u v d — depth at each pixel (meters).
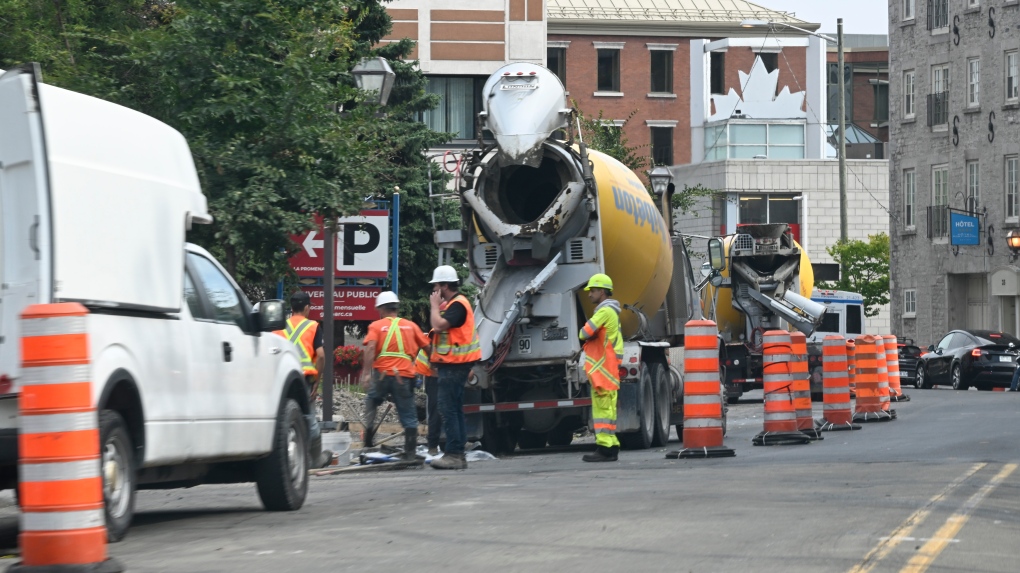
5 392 23.98
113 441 25.38
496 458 52.44
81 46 52.44
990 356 117.81
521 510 31.16
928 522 28.00
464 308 46.28
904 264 170.88
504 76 54.34
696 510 30.41
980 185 159.25
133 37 48.22
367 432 51.62
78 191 25.05
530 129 53.31
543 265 53.75
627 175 57.69
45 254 24.16
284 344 34.25
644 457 49.06
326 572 22.58
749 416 80.75
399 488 38.56
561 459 50.22
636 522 28.39
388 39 131.38
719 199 192.12
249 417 31.33
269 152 48.06
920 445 50.66
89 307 25.16
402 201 90.06
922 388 125.31
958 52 162.50
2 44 51.69
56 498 21.62
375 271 61.81
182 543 26.50
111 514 25.42
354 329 101.31
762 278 95.56
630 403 52.91
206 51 47.31
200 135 47.22
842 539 25.66
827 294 112.25
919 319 168.38
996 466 40.72
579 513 30.27
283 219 46.84
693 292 67.69
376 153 56.09
